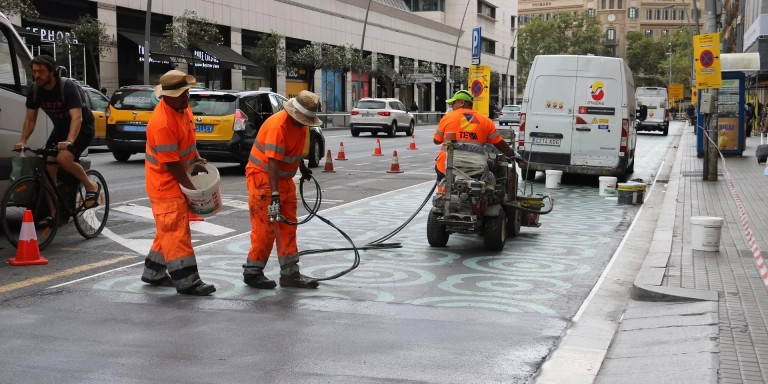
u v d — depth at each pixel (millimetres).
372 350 5129
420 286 7129
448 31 88188
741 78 24453
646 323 5824
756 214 11633
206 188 6574
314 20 59125
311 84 56719
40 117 9641
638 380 4570
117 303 6266
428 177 18125
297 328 5625
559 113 17125
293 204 6957
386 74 65250
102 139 23422
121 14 39906
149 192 6652
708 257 8117
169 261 6582
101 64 37781
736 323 5516
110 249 8633
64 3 36000
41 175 8406
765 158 21625
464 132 9102
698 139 24766
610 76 16844
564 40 135750
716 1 18688
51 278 7125
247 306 6254
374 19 69562
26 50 9617
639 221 11719
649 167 22750
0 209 8016
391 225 10836
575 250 9203
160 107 6500
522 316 6148
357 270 7824
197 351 5035
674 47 142375
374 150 27656
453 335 5539
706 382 4344
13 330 5449
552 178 16547
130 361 4809
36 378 4477
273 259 8281
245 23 50531
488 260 8484
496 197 8891
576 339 5543
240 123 17047
